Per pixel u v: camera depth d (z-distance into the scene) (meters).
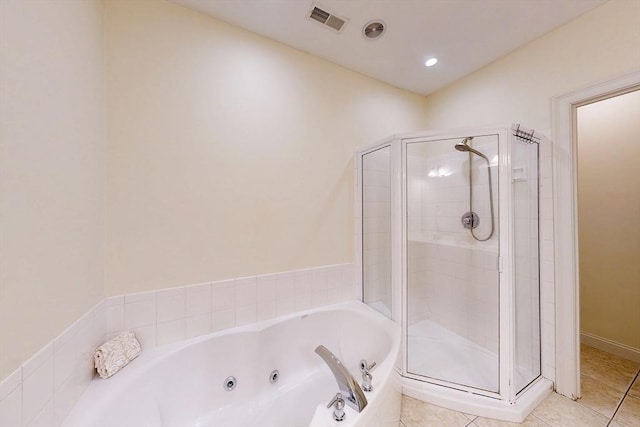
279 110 1.75
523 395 1.51
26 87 0.72
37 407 0.74
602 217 2.21
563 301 1.59
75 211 0.98
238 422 1.35
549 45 1.66
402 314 1.77
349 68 2.07
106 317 1.24
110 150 1.26
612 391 1.64
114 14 1.28
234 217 1.58
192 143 1.46
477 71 2.10
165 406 1.24
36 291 0.75
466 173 2.00
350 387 0.97
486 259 1.89
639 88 1.34
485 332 1.91
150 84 1.35
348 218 2.05
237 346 1.50
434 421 1.39
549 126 1.65
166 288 1.39
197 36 1.48
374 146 1.98
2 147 0.64
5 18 0.65
